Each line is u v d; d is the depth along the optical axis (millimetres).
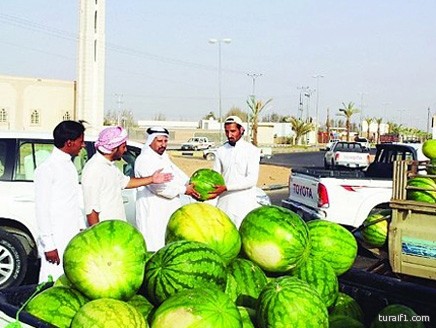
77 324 3014
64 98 55562
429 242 4938
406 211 5098
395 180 5188
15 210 7977
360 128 106375
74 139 5914
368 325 4102
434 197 5230
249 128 60719
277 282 3344
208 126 104000
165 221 6570
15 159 8102
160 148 6660
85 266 3309
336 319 3764
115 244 3350
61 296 3352
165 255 3393
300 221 3912
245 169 6844
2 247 7891
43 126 54812
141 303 3365
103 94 54656
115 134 5965
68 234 5906
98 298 3318
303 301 3209
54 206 5840
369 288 4320
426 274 4973
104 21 54219
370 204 10469
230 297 3473
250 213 3961
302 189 11430
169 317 3016
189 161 39562
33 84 54219
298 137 85062
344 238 4160
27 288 3842
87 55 53469
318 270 3877
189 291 3152
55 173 5828
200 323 2953
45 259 5848
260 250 3791
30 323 3139
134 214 8164
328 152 39312
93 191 5926
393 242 5164
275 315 3188
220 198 6996
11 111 53406
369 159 36438
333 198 10445
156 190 6512
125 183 6332
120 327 2969
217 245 3742
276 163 45312
